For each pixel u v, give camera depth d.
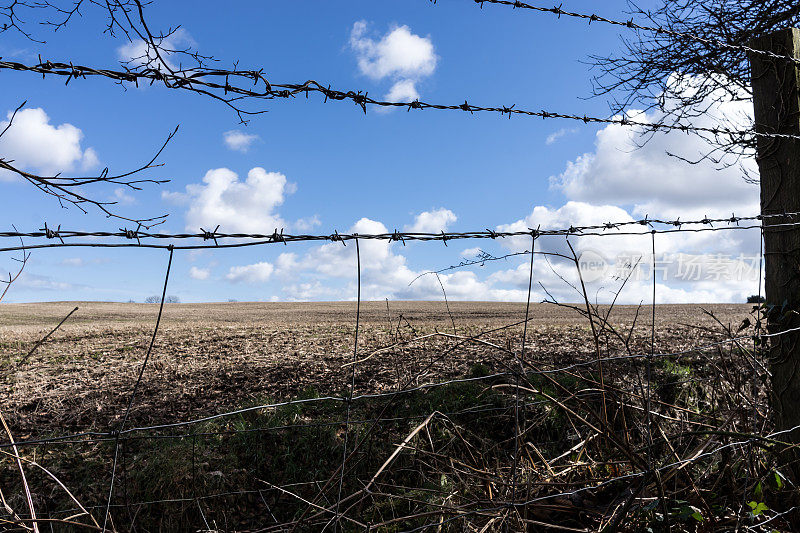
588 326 9.72
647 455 2.39
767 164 3.02
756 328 3.10
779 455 2.80
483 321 15.80
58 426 5.10
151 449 4.45
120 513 3.80
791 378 2.85
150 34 1.73
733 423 3.10
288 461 4.38
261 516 4.05
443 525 2.51
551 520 2.38
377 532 2.81
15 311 25.75
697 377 4.71
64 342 10.04
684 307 22.64
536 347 6.88
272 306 35.66
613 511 2.37
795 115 2.90
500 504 2.27
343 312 25.78
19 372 7.38
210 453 4.43
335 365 6.91
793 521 2.51
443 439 4.08
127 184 1.56
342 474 2.12
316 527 2.95
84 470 4.21
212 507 3.99
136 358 8.27
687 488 2.39
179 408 5.59
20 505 3.77
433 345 7.35
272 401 5.43
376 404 5.00
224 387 6.32
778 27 4.15
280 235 1.82
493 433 4.21
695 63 4.40
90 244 1.54
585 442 2.82
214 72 1.77
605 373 4.44
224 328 11.91
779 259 2.94
